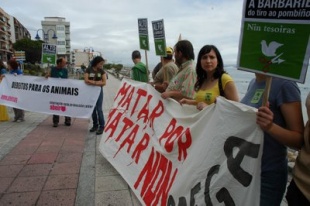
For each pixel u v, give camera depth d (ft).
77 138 19.61
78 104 22.16
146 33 16.14
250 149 6.48
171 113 10.96
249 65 5.97
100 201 10.74
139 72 20.71
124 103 15.52
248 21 5.88
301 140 5.60
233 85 9.14
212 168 7.36
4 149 16.79
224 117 7.26
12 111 30.96
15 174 13.07
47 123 24.50
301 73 5.15
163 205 9.14
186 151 8.98
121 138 14.28
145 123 12.72
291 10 5.16
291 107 5.71
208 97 9.46
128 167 12.62
